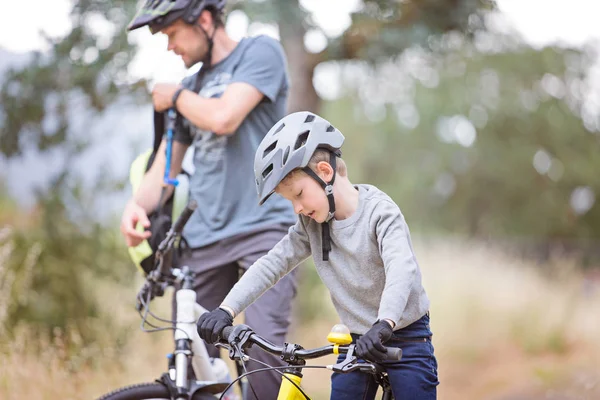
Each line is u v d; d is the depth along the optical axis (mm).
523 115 57469
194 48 8500
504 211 59281
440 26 16594
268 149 6152
